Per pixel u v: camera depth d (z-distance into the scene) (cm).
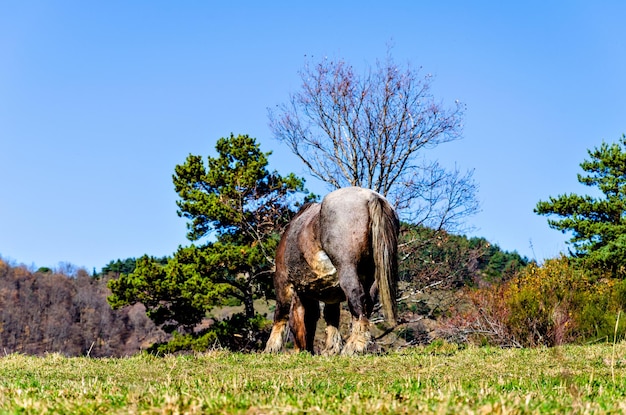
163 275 2539
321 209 1038
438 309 2311
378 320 2270
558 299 1625
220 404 459
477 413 420
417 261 2445
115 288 2538
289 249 1106
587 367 848
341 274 998
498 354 1014
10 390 595
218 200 2509
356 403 446
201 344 2461
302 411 431
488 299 1748
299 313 1145
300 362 959
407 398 484
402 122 2444
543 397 512
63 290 7119
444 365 879
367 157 2445
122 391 580
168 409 442
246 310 2608
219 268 2514
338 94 2439
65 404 482
